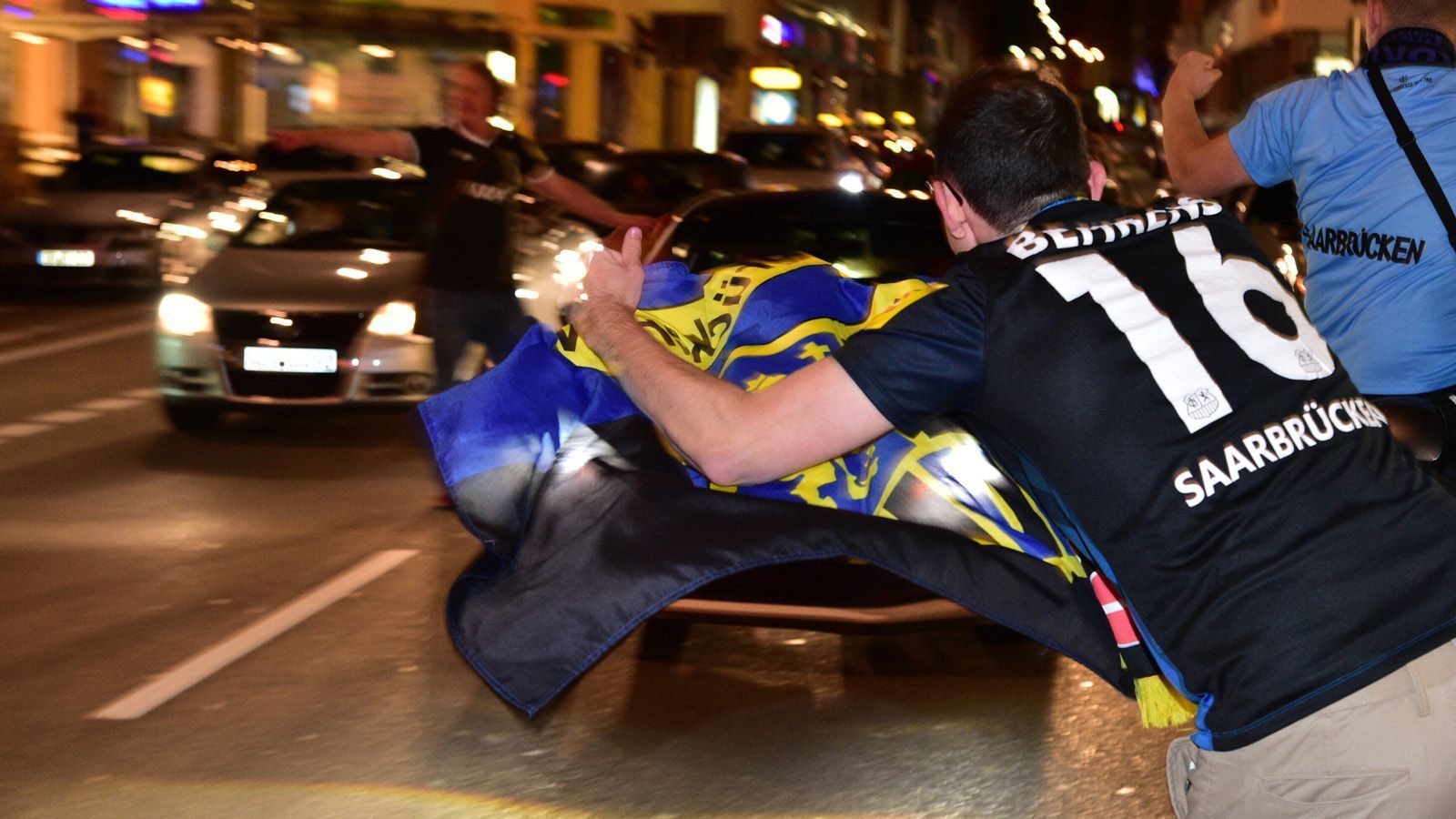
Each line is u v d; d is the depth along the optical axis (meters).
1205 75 3.76
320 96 27.06
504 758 4.54
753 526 2.50
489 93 7.86
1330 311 3.54
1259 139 3.57
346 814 4.12
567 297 9.27
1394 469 2.25
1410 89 3.37
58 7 27.83
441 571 6.69
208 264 10.23
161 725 4.78
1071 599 2.43
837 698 5.10
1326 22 37.12
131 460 9.19
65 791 4.26
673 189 20.17
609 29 31.52
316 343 9.49
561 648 2.47
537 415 2.84
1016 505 2.60
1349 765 2.09
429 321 8.80
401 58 27.02
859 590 4.26
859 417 2.28
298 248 10.52
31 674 5.27
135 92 28.58
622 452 2.78
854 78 49.81
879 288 3.32
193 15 27.27
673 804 4.23
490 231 7.84
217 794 4.25
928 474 2.70
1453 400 3.41
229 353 9.54
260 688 5.14
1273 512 2.15
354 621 5.93
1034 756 4.60
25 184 22.44
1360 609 2.11
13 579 6.54
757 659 5.50
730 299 3.27
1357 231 3.44
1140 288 2.27
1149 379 2.20
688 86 37.81
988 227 2.47
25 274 16.83
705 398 2.37
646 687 5.19
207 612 6.04
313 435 10.03
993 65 2.51
